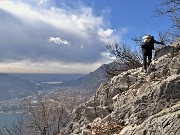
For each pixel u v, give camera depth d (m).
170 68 12.98
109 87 14.54
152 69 13.95
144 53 14.89
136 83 13.40
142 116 11.27
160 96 11.28
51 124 21.86
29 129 21.62
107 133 11.36
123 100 12.77
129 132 10.31
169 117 9.73
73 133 13.05
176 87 11.18
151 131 9.76
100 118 13.23
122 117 11.93
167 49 14.71
